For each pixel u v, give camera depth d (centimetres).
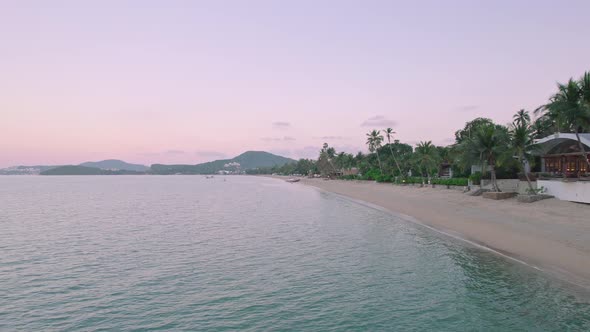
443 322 1456
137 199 8581
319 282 1973
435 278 1989
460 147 5522
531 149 4375
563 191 3772
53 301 1770
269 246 2905
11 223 4475
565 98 3700
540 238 2566
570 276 1872
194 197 9162
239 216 4978
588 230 2591
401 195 6644
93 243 3139
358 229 3650
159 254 2680
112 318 1565
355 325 1446
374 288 1861
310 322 1482
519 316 1486
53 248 2948
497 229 3027
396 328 1412
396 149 14512
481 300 1659
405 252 2589
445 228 3412
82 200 8369
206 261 2456
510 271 2017
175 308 1653
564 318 1447
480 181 5444
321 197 8500
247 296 1781
